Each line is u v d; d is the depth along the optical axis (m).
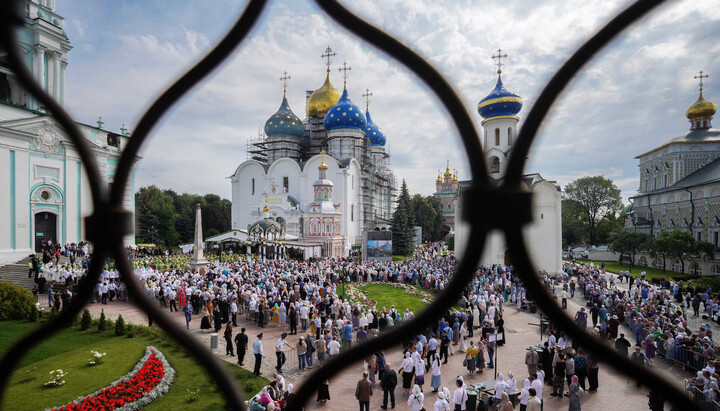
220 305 24.70
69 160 42.44
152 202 80.38
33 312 23.00
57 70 46.66
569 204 82.69
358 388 13.91
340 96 90.00
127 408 13.43
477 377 17.70
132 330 21.59
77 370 16.41
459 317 22.56
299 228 65.56
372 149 94.31
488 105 53.34
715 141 66.75
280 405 12.15
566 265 48.31
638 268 57.22
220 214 94.50
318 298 26.64
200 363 1.20
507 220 0.92
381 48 1.04
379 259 51.00
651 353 18.95
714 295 32.75
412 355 16.47
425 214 103.12
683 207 59.97
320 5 1.10
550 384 17.39
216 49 1.19
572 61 0.95
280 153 83.88
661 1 0.88
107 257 1.16
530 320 27.41
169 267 43.06
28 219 38.66
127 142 1.21
